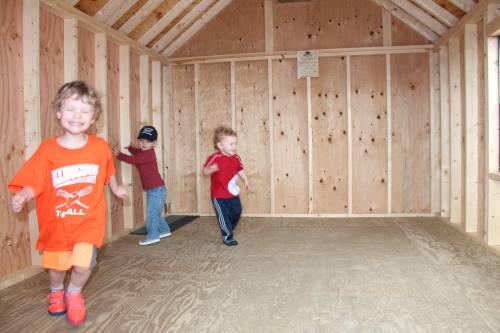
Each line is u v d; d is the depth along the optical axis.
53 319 1.99
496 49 3.16
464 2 3.55
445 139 4.47
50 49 3.10
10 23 2.65
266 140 5.02
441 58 4.43
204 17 4.94
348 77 4.74
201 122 5.14
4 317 2.02
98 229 1.91
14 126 2.69
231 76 4.95
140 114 4.60
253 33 5.01
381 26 4.78
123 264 2.96
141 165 3.64
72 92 1.78
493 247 3.10
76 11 3.19
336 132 4.89
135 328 1.87
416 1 4.07
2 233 2.60
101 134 3.69
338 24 4.87
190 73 5.17
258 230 4.15
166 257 3.14
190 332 1.82
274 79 4.96
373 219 4.62
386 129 4.81
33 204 2.84
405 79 4.77
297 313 2.01
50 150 1.84
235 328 1.85
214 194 3.51
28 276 2.70
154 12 4.17
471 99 3.60
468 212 3.67
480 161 3.58
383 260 2.93
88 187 1.89
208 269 2.81
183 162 5.24
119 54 4.11
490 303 2.09
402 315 1.96
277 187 5.03
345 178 4.91
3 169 2.61
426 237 3.65
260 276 2.63
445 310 2.01
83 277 1.86
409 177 4.82
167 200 5.17
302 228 4.21
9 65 2.65
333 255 3.11
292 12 4.93
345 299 2.19
